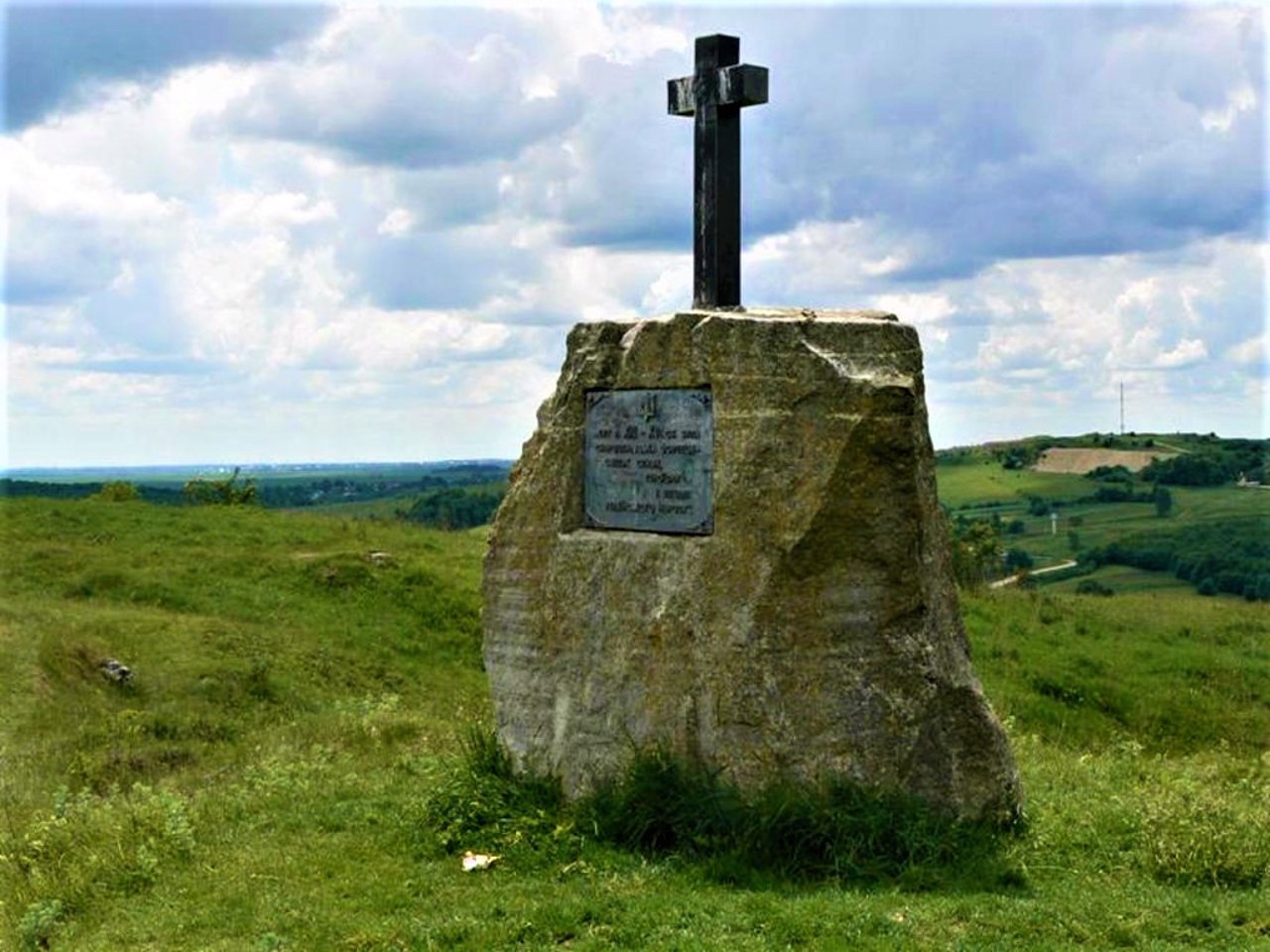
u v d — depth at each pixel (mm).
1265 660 25703
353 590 29453
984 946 8305
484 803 11219
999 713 22188
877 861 9711
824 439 10117
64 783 16016
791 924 8633
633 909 9031
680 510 10844
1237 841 10281
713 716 10406
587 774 11211
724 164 11773
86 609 26469
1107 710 23531
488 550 12125
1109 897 9258
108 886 10531
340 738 18000
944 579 10828
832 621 10156
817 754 10156
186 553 31422
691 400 10766
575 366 11633
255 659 24406
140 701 22016
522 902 9320
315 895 9922
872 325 10375
